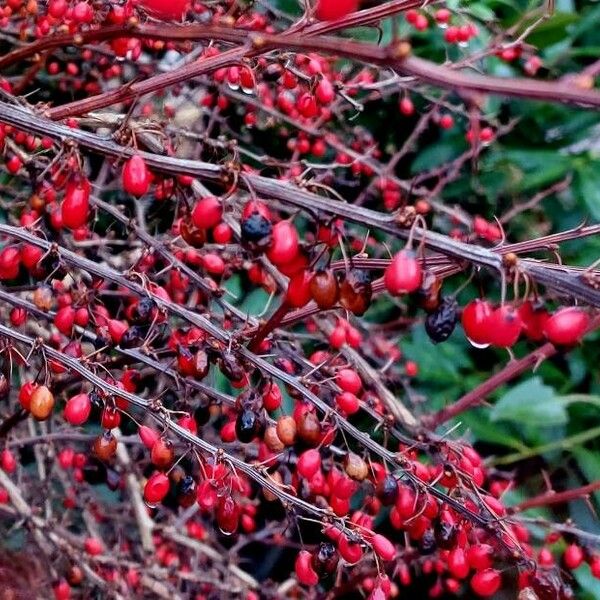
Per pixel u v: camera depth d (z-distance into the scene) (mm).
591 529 657
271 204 562
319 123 666
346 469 460
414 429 539
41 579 634
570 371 727
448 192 751
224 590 646
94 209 515
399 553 566
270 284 520
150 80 456
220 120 646
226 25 415
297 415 461
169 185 501
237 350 465
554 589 450
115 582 598
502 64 684
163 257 527
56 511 785
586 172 694
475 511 472
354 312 416
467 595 735
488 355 766
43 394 448
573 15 667
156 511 776
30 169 512
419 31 659
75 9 491
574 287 396
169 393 567
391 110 797
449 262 436
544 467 709
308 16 438
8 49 691
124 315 576
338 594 566
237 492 491
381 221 408
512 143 742
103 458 458
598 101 368
